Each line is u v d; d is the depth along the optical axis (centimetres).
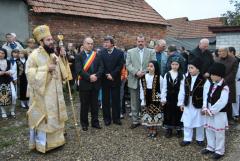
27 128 728
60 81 597
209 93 548
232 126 725
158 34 1689
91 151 579
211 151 557
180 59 711
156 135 656
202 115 586
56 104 583
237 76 768
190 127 596
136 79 703
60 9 1158
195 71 590
